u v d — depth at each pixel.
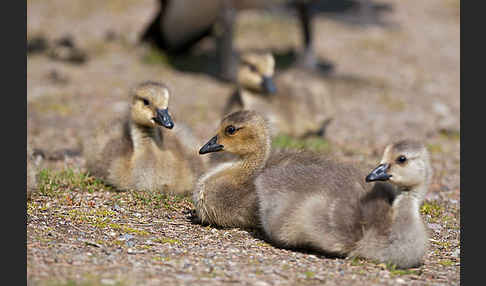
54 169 13.97
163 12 25.95
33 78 24.31
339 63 29.00
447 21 38.62
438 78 27.56
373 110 22.67
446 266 9.56
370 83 26.20
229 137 10.90
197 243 9.82
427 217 12.09
